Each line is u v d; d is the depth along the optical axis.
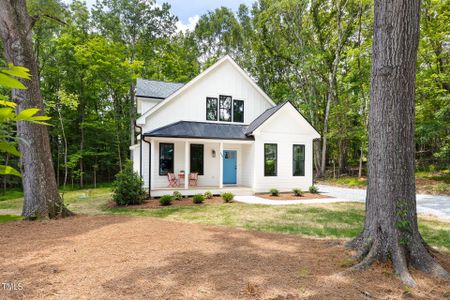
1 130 0.90
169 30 27.52
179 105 14.48
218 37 30.81
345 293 3.31
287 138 14.76
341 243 5.30
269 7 23.23
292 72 25.39
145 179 13.68
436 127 15.60
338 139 22.58
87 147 22.86
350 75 19.77
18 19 7.34
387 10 4.42
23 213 7.70
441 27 15.57
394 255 4.10
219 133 14.09
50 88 21.22
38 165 7.78
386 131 4.41
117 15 24.75
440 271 3.93
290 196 13.40
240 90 15.82
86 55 18.59
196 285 3.45
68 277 3.68
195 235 5.91
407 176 4.35
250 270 3.94
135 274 3.77
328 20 22.47
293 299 3.14
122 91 22.05
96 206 11.23
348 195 14.16
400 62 4.36
